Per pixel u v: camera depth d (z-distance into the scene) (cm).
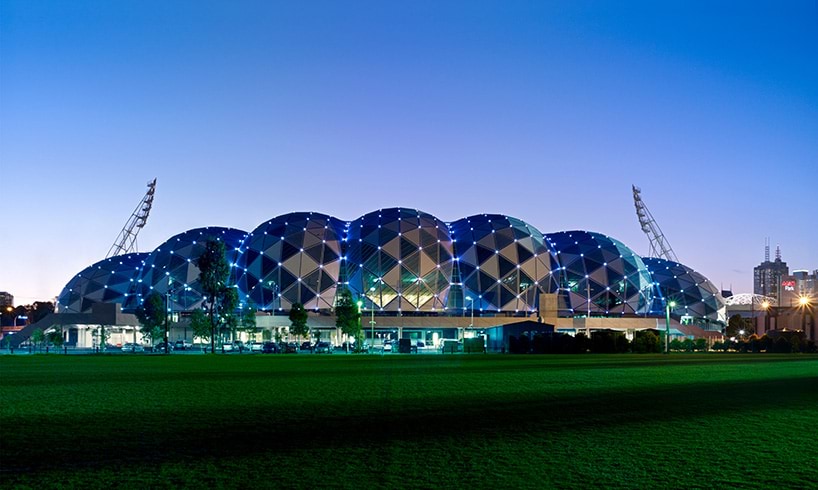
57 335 9619
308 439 1401
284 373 3578
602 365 4572
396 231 10375
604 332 8219
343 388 2578
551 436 1445
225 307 8338
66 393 2362
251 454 1247
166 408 1908
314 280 10231
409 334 10338
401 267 10200
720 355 7381
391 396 2255
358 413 1795
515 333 8512
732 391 2484
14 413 1800
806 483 1056
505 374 3478
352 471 1115
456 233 11100
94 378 3158
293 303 9488
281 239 10356
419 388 2580
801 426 1597
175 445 1334
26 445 1336
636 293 11675
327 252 10431
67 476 1084
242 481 1050
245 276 10394
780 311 11712
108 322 9819
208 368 4128
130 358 6044
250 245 10650
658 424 1620
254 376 3316
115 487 1016
